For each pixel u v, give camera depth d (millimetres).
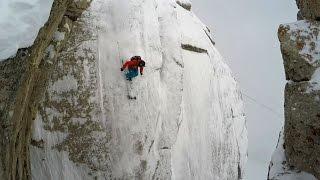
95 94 14719
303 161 6035
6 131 9680
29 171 11508
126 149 14422
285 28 6355
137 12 16484
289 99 6180
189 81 19297
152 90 15633
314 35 6121
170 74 17312
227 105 21750
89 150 14250
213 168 19125
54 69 14641
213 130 19781
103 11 16000
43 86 11586
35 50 10188
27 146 11359
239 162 21531
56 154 14086
